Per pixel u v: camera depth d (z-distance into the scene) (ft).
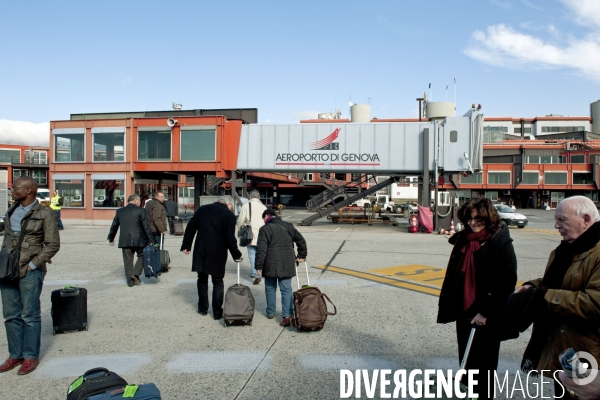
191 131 80.33
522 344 18.04
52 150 86.84
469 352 11.30
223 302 22.50
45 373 15.19
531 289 8.94
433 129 72.95
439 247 49.78
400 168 74.43
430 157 73.10
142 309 23.35
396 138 74.49
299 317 18.98
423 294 26.40
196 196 87.86
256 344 17.92
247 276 32.40
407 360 16.16
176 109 130.52
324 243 53.67
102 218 84.53
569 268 8.73
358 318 21.43
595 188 191.52
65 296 19.33
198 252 21.39
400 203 154.92
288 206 213.25
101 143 84.69
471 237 11.68
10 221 15.67
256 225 31.14
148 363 15.98
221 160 79.00
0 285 15.44
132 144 82.74
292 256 20.81
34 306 15.60
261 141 78.48
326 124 76.59
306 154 77.20
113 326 20.39
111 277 32.09
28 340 15.39
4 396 13.44
